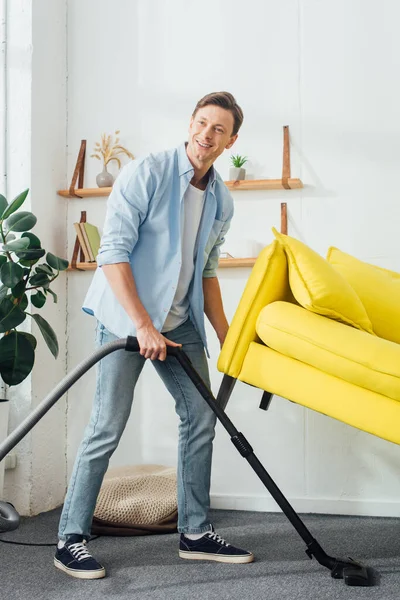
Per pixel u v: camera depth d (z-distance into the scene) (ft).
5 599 5.90
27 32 9.77
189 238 7.00
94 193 10.25
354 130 9.86
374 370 6.16
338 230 9.82
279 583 6.20
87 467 6.73
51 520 9.12
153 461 10.11
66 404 10.39
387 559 7.01
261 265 7.03
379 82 9.84
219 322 7.67
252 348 6.84
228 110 6.67
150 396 10.16
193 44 10.41
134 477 9.01
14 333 8.82
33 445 9.48
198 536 7.03
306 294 6.73
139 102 10.52
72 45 10.76
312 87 10.02
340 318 6.86
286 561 6.93
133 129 10.52
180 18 10.47
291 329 6.55
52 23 10.33
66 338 10.46
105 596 5.93
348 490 9.52
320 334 6.44
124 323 6.63
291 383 6.57
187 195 6.96
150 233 6.82
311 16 10.07
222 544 7.00
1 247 9.16
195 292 7.03
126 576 6.50
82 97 10.69
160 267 6.76
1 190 9.70
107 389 6.77
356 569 6.21
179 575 6.50
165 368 7.01
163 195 6.79
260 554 7.24
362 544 7.66
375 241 9.72
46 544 7.75
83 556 6.55
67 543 6.65
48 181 10.12
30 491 9.38
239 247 10.05
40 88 9.93
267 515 9.41
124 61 10.61
